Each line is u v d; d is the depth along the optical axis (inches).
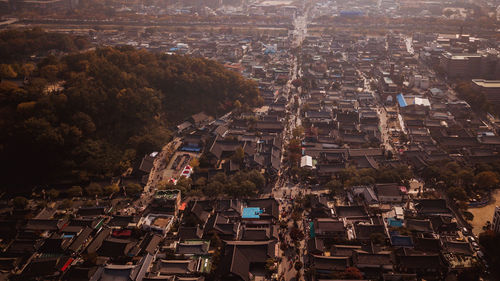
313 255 5369.1
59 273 5300.2
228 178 7391.7
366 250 5433.1
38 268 5285.4
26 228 6112.2
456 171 7283.5
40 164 7687.0
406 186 7204.7
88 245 5728.3
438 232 5935.0
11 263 5462.6
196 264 5413.4
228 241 5777.6
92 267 5344.5
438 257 5246.1
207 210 6619.1
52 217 6550.2
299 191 7190.0
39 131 7490.2
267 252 5462.6
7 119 7760.8
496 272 5172.2
